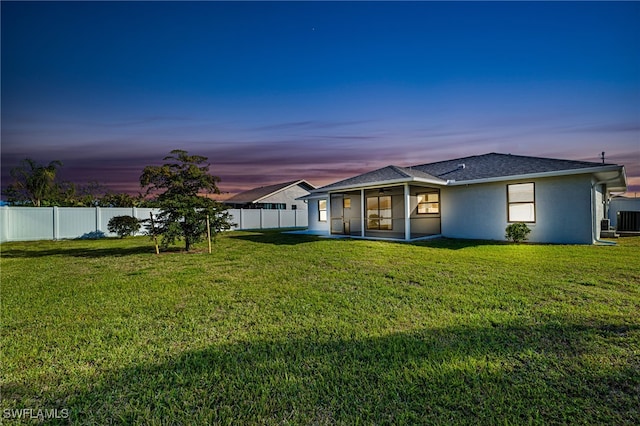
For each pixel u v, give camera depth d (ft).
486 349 9.57
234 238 49.70
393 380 8.02
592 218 34.04
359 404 7.11
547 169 36.37
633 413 6.56
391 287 17.24
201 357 9.53
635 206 59.62
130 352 9.98
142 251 36.35
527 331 10.85
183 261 28.30
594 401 6.98
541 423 6.34
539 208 37.17
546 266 21.93
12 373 8.80
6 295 17.03
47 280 20.76
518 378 7.97
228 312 13.75
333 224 62.80
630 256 25.81
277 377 8.29
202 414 6.89
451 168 49.73
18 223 51.01
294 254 30.78
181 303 15.21
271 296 16.10
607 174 33.83
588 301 14.03
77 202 71.05
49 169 72.64
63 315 13.70
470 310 13.16
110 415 6.95
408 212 40.52
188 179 36.01
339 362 9.04
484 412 6.72
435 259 25.88
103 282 19.90
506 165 43.50
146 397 7.57
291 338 10.80
